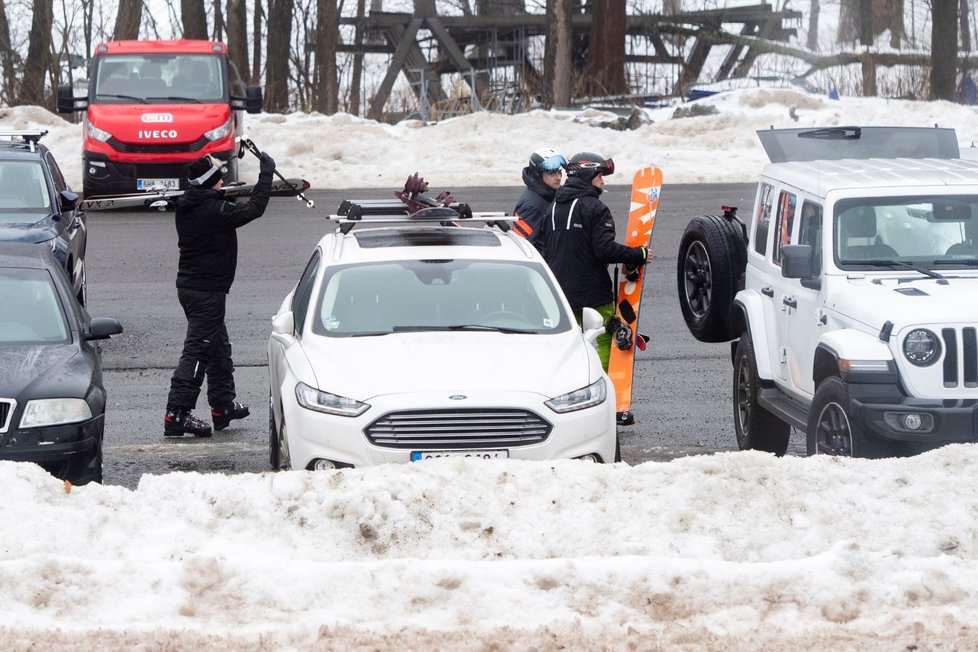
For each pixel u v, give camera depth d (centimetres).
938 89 15825
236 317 5797
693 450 3834
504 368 2975
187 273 3978
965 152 4459
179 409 4000
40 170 5516
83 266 5741
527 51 18912
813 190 3409
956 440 2862
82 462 3077
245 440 4000
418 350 3050
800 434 4222
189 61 9569
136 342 5369
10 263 3653
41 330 3425
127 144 9056
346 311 3250
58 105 9319
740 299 3775
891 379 2905
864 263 3238
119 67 9512
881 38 19525
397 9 19525
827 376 3148
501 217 3738
